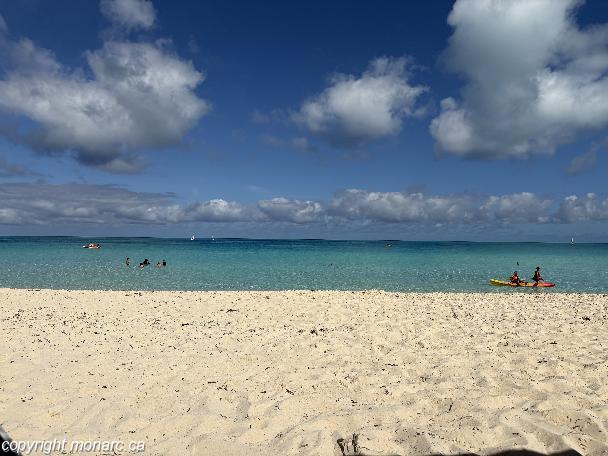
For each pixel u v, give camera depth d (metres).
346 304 15.68
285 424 5.48
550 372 7.31
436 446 4.57
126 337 10.38
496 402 5.94
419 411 5.77
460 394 6.30
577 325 11.78
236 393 6.57
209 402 6.21
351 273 34.34
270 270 36.06
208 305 15.48
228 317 13.25
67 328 11.38
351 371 7.60
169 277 29.88
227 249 86.88
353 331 11.09
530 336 10.40
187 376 7.36
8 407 5.99
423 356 8.58
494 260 56.69
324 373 7.46
